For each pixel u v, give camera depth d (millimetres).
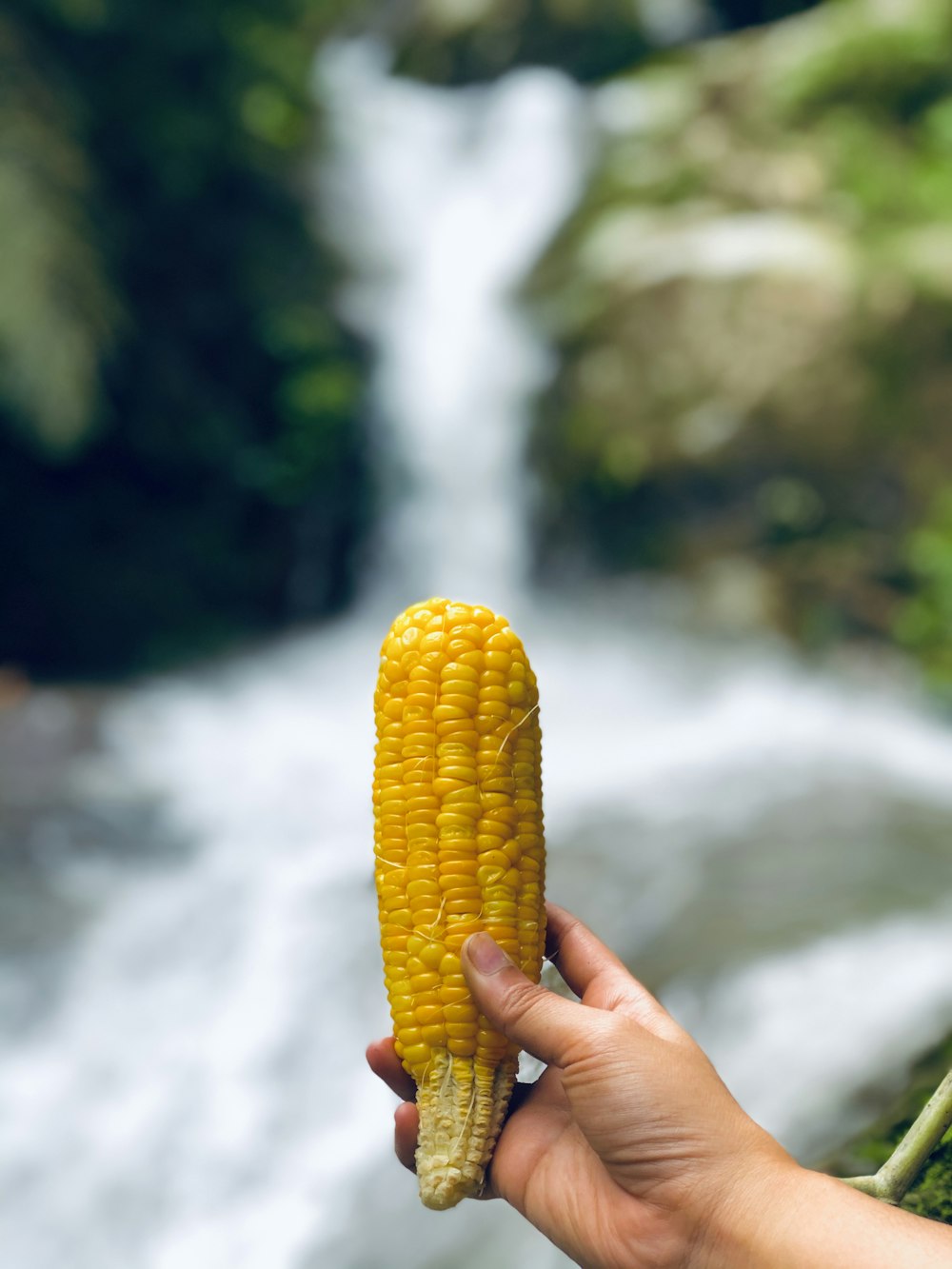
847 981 3750
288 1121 3729
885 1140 1609
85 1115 3758
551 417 10578
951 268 9742
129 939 4578
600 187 11578
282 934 4594
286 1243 3295
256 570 10422
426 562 10727
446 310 11453
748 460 9883
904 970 3805
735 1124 1108
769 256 10039
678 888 4777
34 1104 3771
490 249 11789
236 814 5922
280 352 10422
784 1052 3318
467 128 12906
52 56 9102
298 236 11055
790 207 10797
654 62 12922
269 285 10555
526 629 10227
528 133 12438
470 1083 1188
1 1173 3561
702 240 10516
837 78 11227
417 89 14219
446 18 14188
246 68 11039
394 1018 1217
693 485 10055
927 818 5836
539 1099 1288
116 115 9797
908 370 9656
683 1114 1104
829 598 9742
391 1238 3176
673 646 9812
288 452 10375
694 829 5594
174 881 5090
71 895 4867
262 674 9227
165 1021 4168
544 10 13844
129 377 9594
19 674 8234
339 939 4551
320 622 10609
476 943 1163
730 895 4680
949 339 9609
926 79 11125
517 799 1225
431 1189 1173
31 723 6992
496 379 10898
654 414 10133
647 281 10320
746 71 11727
